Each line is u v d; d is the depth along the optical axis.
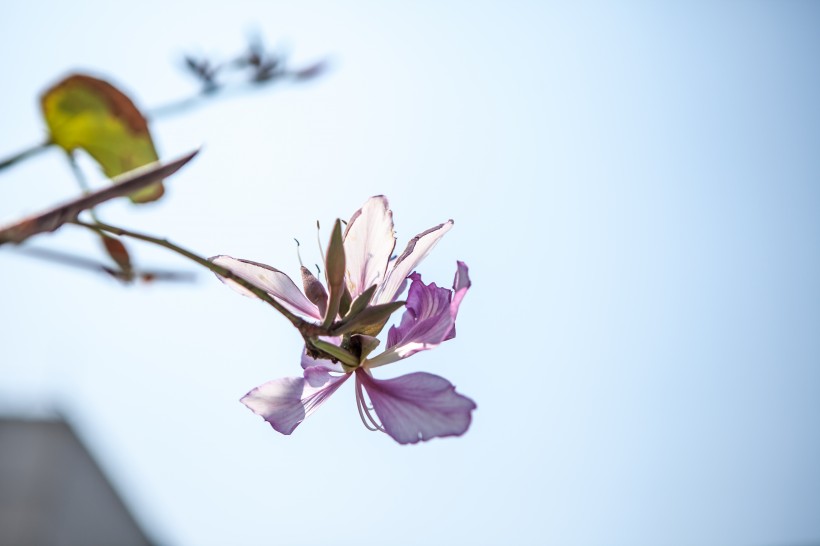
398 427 0.66
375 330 0.69
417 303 0.68
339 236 0.66
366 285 0.69
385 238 0.69
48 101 0.70
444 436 0.66
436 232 0.69
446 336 0.67
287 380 0.70
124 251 0.72
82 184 0.71
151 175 0.60
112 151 0.71
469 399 0.66
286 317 0.66
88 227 0.63
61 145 0.71
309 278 0.70
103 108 0.71
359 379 0.69
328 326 0.67
